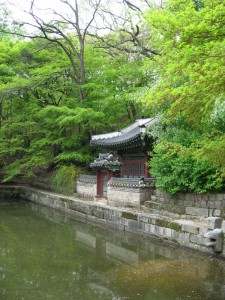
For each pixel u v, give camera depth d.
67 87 28.91
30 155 30.72
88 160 26.95
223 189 13.71
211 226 11.53
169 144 11.54
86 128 26.81
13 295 8.34
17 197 35.41
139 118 24.98
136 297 8.24
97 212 19.98
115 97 25.75
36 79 27.28
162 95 7.08
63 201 24.92
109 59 30.20
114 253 12.79
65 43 30.58
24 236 16.02
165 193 16.41
